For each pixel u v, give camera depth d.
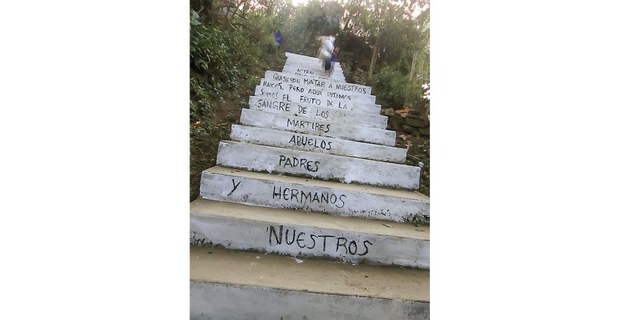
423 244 2.41
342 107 3.88
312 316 2.00
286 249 2.34
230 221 2.31
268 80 3.75
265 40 3.76
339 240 2.38
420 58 3.76
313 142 3.25
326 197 2.71
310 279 2.12
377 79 3.91
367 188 2.92
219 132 3.15
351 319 2.02
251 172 2.87
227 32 3.55
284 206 2.68
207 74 3.35
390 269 2.36
